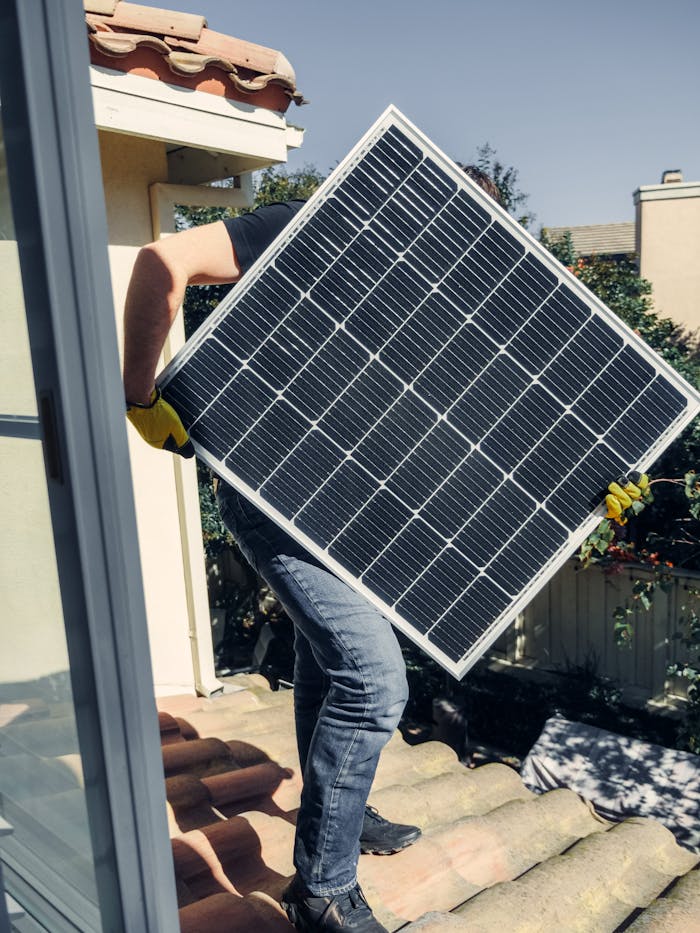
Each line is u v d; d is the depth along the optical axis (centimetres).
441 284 223
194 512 518
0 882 174
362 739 209
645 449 230
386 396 218
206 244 206
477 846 293
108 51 432
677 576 877
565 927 248
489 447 223
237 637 1302
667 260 1869
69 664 139
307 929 215
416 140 225
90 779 140
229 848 269
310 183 1650
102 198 126
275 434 213
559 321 228
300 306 215
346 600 214
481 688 1008
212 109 482
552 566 223
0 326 141
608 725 903
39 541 142
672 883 280
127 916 141
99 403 129
